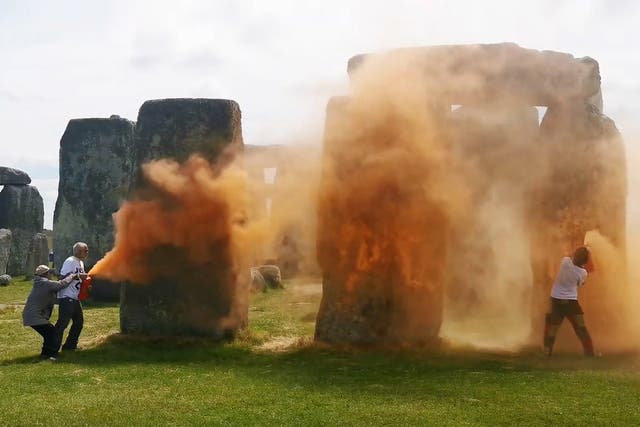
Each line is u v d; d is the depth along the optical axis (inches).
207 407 268.5
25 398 283.1
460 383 305.1
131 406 269.4
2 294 754.2
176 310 442.3
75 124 776.9
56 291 385.7
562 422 246.8
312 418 252.8
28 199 1075.9
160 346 419.2
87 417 253.9
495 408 263.7
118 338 435.5
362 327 410.0
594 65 438.9
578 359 368.2
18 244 1057.5
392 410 261.9
